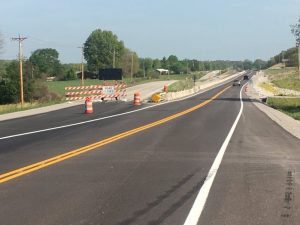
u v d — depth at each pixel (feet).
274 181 33.06
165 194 28.94
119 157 43.60
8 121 88.17
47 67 545.44
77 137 60.18
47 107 130.72
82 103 149.59
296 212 24.99
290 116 111.34
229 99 184.14
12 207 25.98
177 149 49.01
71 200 27.50
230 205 26.37
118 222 23.17
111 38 536.42
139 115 99.76
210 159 42.57
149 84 344.69
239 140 57.52
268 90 302.66
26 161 41.50
